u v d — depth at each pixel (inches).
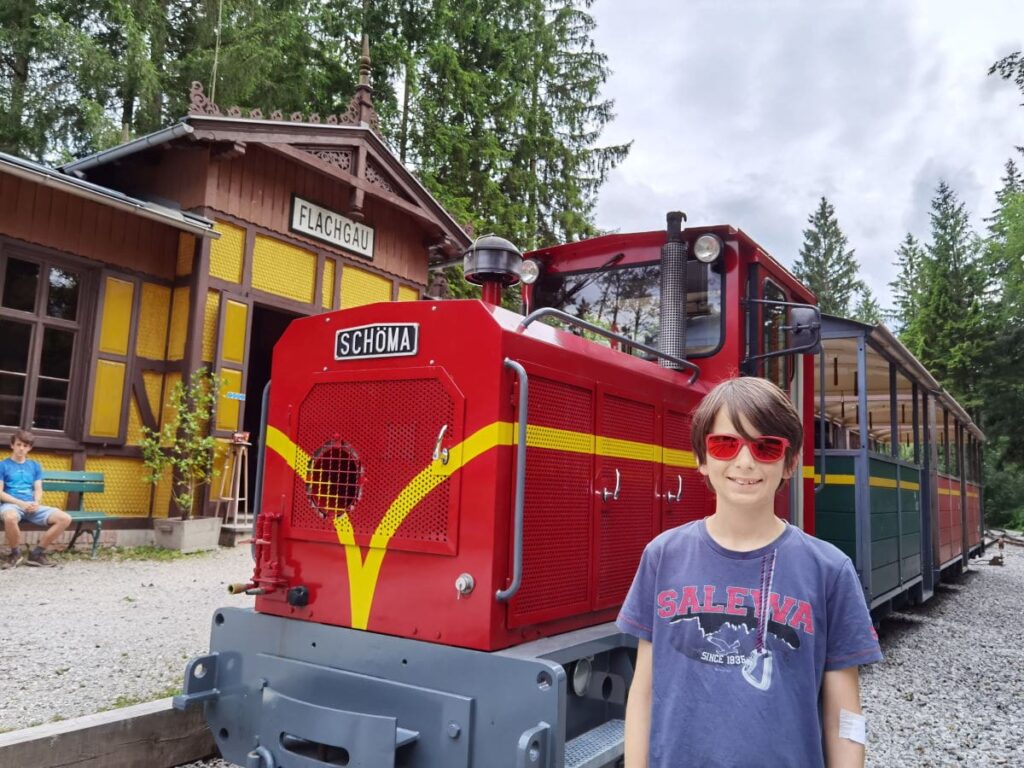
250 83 682.8
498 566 108.3
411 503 115.5
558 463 122.6
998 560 630.5
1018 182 1444.4
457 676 106.4
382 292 461.4
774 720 59.1
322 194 423.8
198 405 349.4
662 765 61.7
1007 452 1096.2
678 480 156.9
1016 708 211.9
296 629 122.3
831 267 2046.0
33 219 318.7
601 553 132.4
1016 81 527.2
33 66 648.4
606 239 187.2
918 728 190.9
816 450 272.2
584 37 1034.1
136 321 354.3
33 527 311.1
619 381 139.6
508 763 100.6
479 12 904.9
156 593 252.8
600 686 125.3
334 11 848.9
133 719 137.3
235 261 378.0
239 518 375.6
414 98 840.3
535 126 945.5
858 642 61.7
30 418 319.0
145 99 638.5
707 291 176.2
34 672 171.0
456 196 832.9
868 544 256.5
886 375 347.3
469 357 113.3
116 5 629.0
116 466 348.5
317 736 109.0
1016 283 1180.5
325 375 127.3
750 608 62.3
